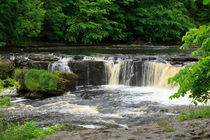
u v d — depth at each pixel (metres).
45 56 17.05
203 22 42.25
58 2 30.27
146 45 29.98
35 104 11.00
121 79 16.48
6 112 9.55
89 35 29.95
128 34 35.28
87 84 16.30
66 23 30.25
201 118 6.17
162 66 15.02
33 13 24.70
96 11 29.62
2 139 5.30
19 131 5.73
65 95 12.73
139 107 10.06
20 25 25.33
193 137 3.49
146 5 36.62
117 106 10.38
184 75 5.00
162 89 14.31
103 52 21.59
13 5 24.02
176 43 34.69
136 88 14.84
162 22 35.03
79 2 31.33
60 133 4.27
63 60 16.81
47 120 8.58
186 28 37.59
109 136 3.82
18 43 26.66
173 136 3.58
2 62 15.70
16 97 12.23
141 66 16.02
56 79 12.95
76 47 25.66
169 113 8.92
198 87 5.22
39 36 30.00
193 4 42.53
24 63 16.33
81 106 10.56
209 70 4.79
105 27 31.94
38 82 12.44
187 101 10.47
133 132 4.03
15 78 13.34
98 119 8.63
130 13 35.38
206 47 4.98
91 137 3.82
